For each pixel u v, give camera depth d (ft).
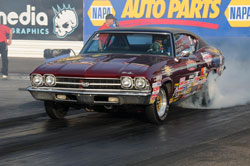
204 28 91.25
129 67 38.81
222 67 52.90
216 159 29.50
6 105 49.32
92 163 28.53
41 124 40.19
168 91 41.65
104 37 45.50
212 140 34.42
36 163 28.55
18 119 42.32
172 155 30.32
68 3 98.89
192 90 46.19
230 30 90.27
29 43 101.96
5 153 30.81
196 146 32.68
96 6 96.68
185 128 38.60
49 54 61.67
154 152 31.04
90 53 44.86
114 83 37.99
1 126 39.29
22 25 102.06
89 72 38.29
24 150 31.55
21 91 59.62
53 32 100.32
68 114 44.86
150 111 39.24
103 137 35.37
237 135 36.01
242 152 31.22
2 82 68.49
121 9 94.63
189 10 91.66
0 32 72.18
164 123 40.65
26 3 101.50
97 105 39.01
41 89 39.63
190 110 46.96
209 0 90.84
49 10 100.17
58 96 39.40
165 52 43.32
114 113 45.16
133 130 37.83
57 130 37.83
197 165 28.25
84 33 98.37
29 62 94.02
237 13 89.92
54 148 32.07
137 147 32.37
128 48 44.11
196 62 45.91
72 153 30.78
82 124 40.22
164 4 92.38
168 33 44.65
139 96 37.47
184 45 45.78
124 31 45.34
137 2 93.66
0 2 102.68
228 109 47.42
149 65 39.37
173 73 41.27
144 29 45.27
